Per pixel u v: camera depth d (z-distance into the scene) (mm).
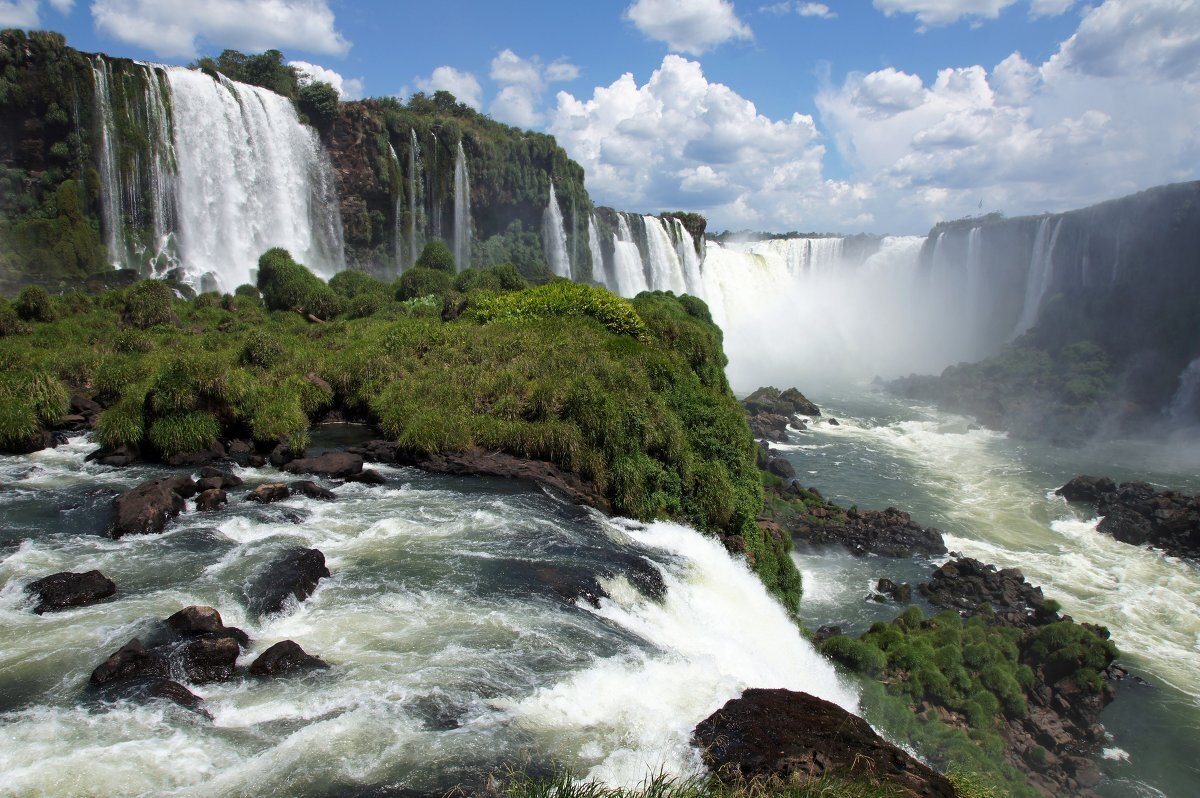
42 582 12297
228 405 22031
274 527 16219
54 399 22891
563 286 38031
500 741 9586
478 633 12266
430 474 20922
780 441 50344
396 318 37250
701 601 16750
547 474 21250
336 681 10562
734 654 15008
